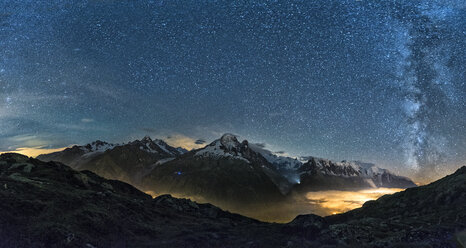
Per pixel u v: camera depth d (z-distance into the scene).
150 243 41.97
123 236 42.81
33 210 42.06
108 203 53.78
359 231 46.25
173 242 42.72
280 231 48.28
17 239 34.06
